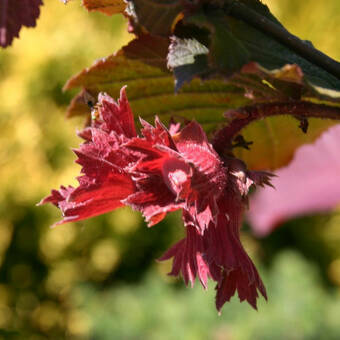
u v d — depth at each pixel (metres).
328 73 1.09
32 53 5.85
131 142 1.07
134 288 5.98
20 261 6.12
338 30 5.88
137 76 1.34
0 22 1.00
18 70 5.91
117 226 6.07
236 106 1.38
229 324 5.12
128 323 5.30
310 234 6.86
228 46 1.03
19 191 5.81
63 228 5.95
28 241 6.03
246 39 1.05
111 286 6.33
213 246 1.09
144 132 1.08
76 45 5.86
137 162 1.08
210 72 1.02
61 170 5.86
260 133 1.57
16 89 5.88
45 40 5.90
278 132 1.57
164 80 1.34
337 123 1.59
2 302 6.17
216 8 1.07
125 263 6.35
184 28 1.08
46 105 5.89
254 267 1.11
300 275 5.40
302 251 6.93
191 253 1.11
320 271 6.85
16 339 6.22
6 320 6.21
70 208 1.08
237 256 1.09
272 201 2.84
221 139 1.15
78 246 6.11
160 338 5.11
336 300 5.64
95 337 5.58
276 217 2.88
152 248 6.33
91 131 1.12
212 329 5.10
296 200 2.77
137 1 1.06
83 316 5.98
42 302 6.25
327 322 5.12
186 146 1.11
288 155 1.63
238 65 1.02
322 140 2.56
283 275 5.41
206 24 1.03
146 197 1.08
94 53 5.85
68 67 5.86
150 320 5.30
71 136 5.81
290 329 5.02
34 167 5.84
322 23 5.85
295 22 5.87
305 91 1.17
